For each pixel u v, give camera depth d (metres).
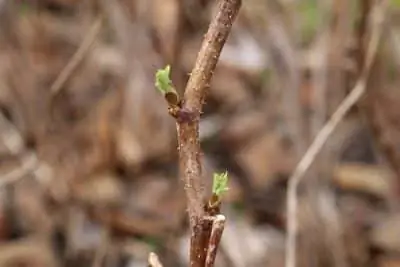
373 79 1.26
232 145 1.71
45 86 1.49
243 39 1.66
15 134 1.44
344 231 1.46
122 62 1.43
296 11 1.39
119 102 1.50
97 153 1.49
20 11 1.55
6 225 1.53
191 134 0.69
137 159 1.49
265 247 1.52
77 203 1.46
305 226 1.32
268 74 1.55
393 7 1.45
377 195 1.60
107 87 1.56
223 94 1.72
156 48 1.33
